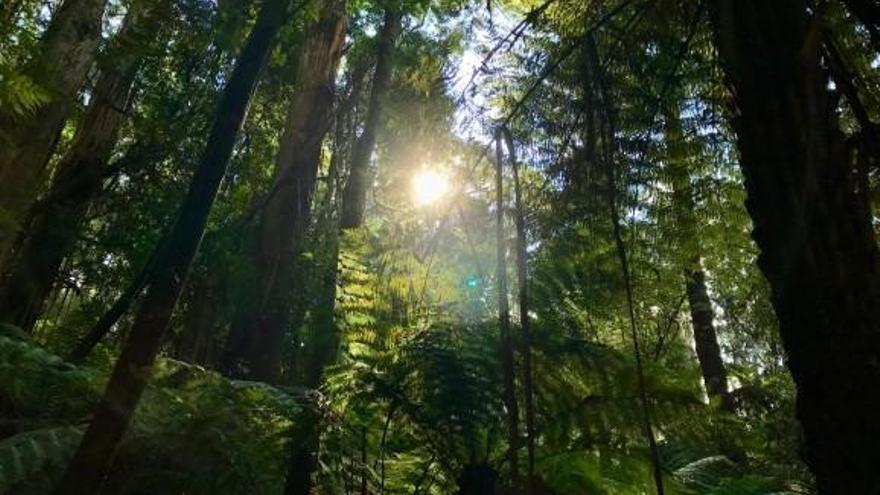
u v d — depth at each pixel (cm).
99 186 684
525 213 245
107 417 170
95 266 616
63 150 811
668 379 271
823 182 170
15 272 545
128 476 256
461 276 271
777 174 176
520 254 160
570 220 240
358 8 595
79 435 271
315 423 266
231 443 274
